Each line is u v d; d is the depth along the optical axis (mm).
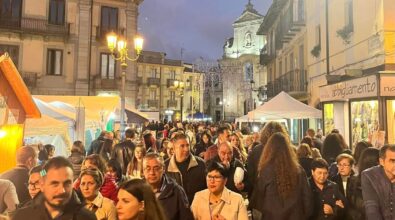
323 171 4535
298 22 19797
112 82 30328
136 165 6570
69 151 10469
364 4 12375
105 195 4500
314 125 18188
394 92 9664
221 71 51406
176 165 5012
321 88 14359
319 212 4473
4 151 6270
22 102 6551
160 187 4023
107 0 30547
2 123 6223
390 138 9656
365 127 10914
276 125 5312
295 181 4098
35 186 3781
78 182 4168
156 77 56812
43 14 28453
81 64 29438
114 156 8031
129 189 2803
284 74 23422
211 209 3951
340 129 13242
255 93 46500
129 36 31188
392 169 3750
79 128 11758
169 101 57500
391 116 9727
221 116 54156
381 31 11125
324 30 16562
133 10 31453
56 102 12859
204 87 52719
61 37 28750
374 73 10086
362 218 4484
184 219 3959
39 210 2586
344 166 5141
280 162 4164
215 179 3881
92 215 2686
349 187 4754
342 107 13383
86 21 29734
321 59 16984
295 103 13359
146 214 2822
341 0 14648
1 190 4160
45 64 28500
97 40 30000
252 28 49312
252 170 5031
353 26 13305
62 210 2600
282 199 4066
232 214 3883
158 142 11742
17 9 27891
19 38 27859
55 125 10070
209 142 9781
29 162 4926
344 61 14281
